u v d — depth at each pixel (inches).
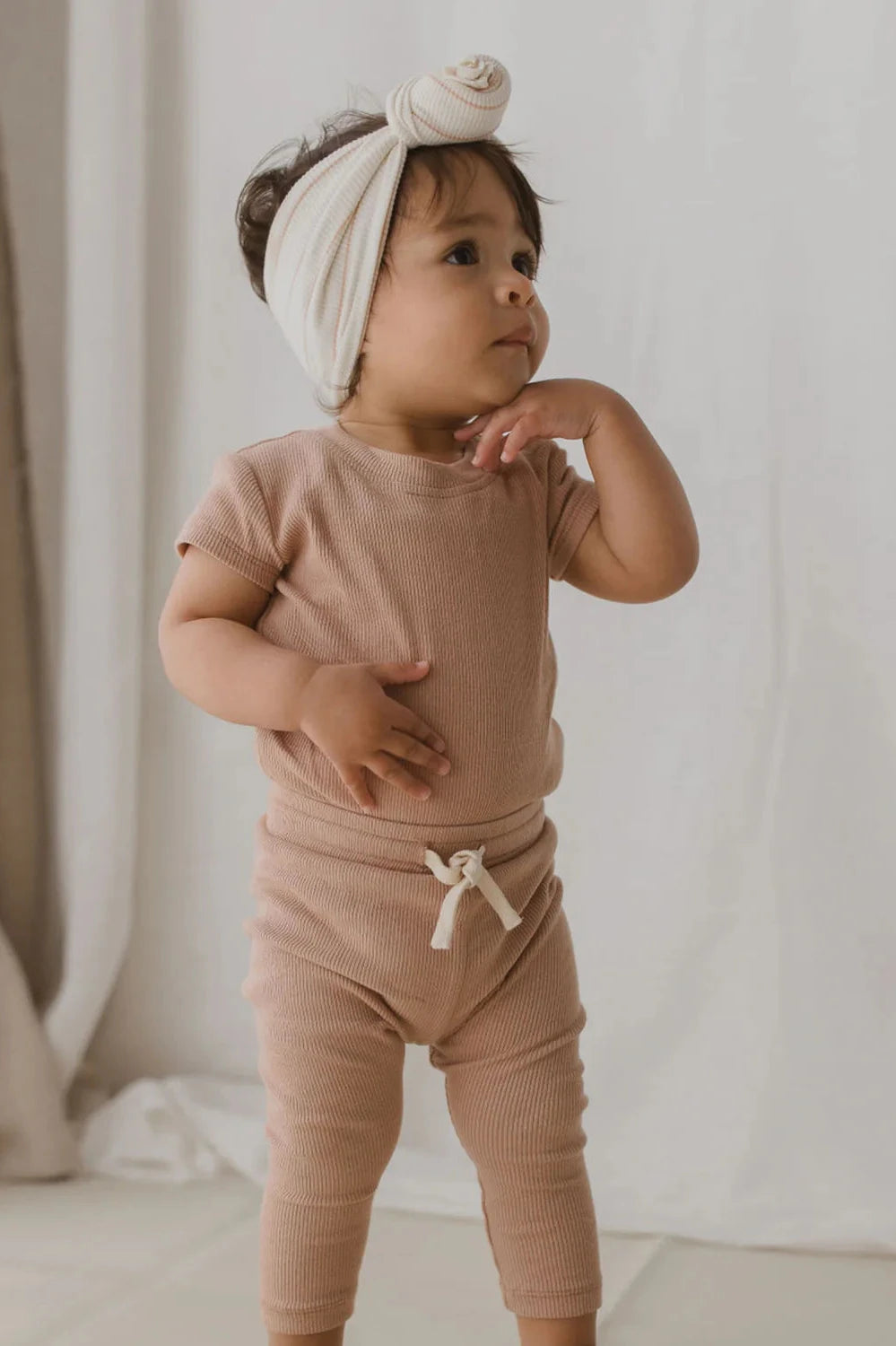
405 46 67.7
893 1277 55.5
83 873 73.0
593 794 65.2
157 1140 68.9
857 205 59.7
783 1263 56.9
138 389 72.2
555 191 64.3
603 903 65.2
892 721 60.5
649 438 45.3
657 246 62.9
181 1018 75.6
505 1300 44.4
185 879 75.2
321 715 40.8
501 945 43.1
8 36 75.4
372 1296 54.4
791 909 61.8
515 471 45.1
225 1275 56.5
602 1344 49.9
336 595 42.7
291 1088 42.5
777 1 60.6
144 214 72.3
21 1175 67.4
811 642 61.4
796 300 60.9
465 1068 44.4
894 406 59.7
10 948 70.4
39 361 75.9
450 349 42.5
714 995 63.3
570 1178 43.8
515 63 64.6
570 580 47.0
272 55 70.2
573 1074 44.0
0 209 75.4
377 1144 43.1
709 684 63.2
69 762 73.8
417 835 42.1
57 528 76.4
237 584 43.6
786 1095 61.5
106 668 72.6
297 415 71.3
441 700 42.0
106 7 70.1
